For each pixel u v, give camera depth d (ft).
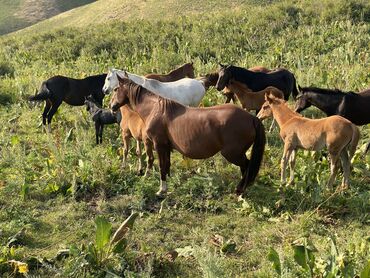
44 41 78.02
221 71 33.50
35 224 21.70
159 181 25.36
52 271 18.07
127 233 20.40
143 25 76.95
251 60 55.72
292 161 24.29
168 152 23.84
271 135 31.76
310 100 28.91
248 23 70.28
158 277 17.84
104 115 31.09
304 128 23.41
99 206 23.09
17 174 26.86
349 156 23.88
